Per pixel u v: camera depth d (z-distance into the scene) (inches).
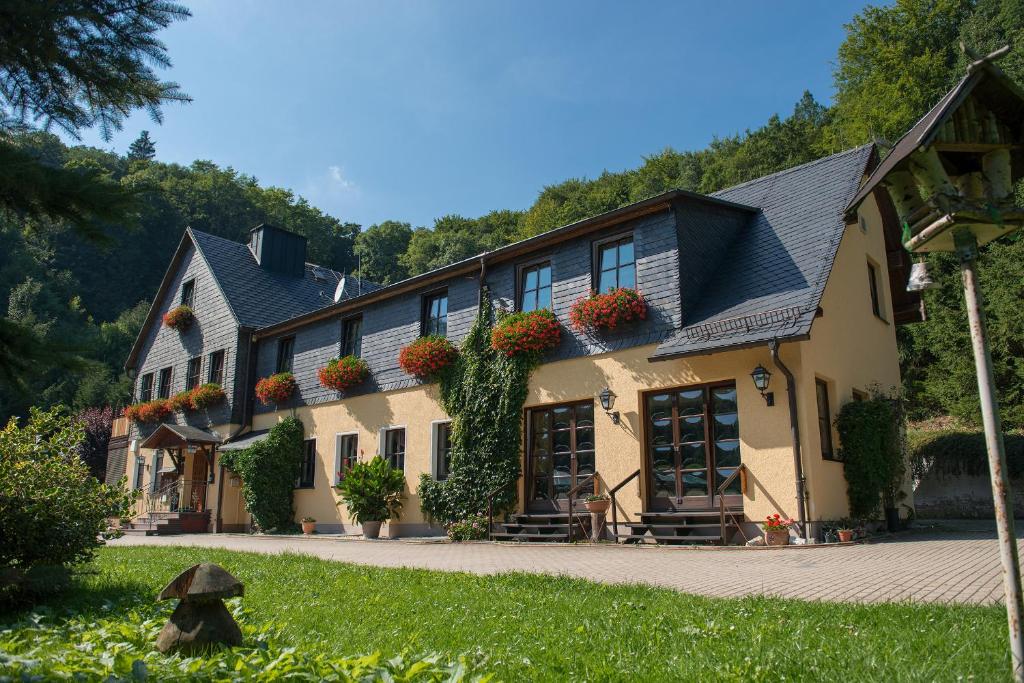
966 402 785.6
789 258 486.6
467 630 202.2
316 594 279.7
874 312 588.4
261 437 796.6
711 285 512.7
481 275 628.4
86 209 211.8
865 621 188.2
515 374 573.0
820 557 345.7
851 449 466.3
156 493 930.1
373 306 742.5
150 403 984.3
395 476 645.9
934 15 1330.0
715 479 462.6
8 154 195.8
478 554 437.1
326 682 129.1
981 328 125.2
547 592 260.5
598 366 527.5
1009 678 133.2
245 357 884.6
